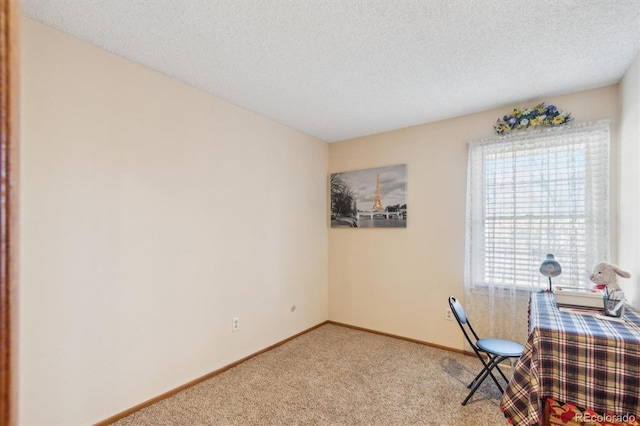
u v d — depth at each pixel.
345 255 3.90
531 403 1.48
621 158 2.27
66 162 1.79
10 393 0.43
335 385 2.43
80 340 1.84
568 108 2.57
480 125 2.99
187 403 2.18
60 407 1.76
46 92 1.72
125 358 2.04
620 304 1.72
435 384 2.45
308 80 2.38
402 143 3.48
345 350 3.12
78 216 1.84
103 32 1.79
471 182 2.96
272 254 3.23
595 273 1.91
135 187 2.11
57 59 1.76
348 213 3.85
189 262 2.44
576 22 1.68
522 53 1.99
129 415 2.04
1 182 0.41
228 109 2.78
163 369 2.25
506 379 2.29
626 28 1.72
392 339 3.43
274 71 2.24
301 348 3.18
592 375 1.41
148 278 2.18
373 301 3.66
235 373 2.63
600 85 2.41
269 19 1.67
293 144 3.53
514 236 2.74
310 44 1.90
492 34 1.79
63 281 1.78
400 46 1.92
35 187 1.68
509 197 2.77
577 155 2.49
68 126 1.80
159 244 2.25
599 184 2.40
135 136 2.12
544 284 2.60
